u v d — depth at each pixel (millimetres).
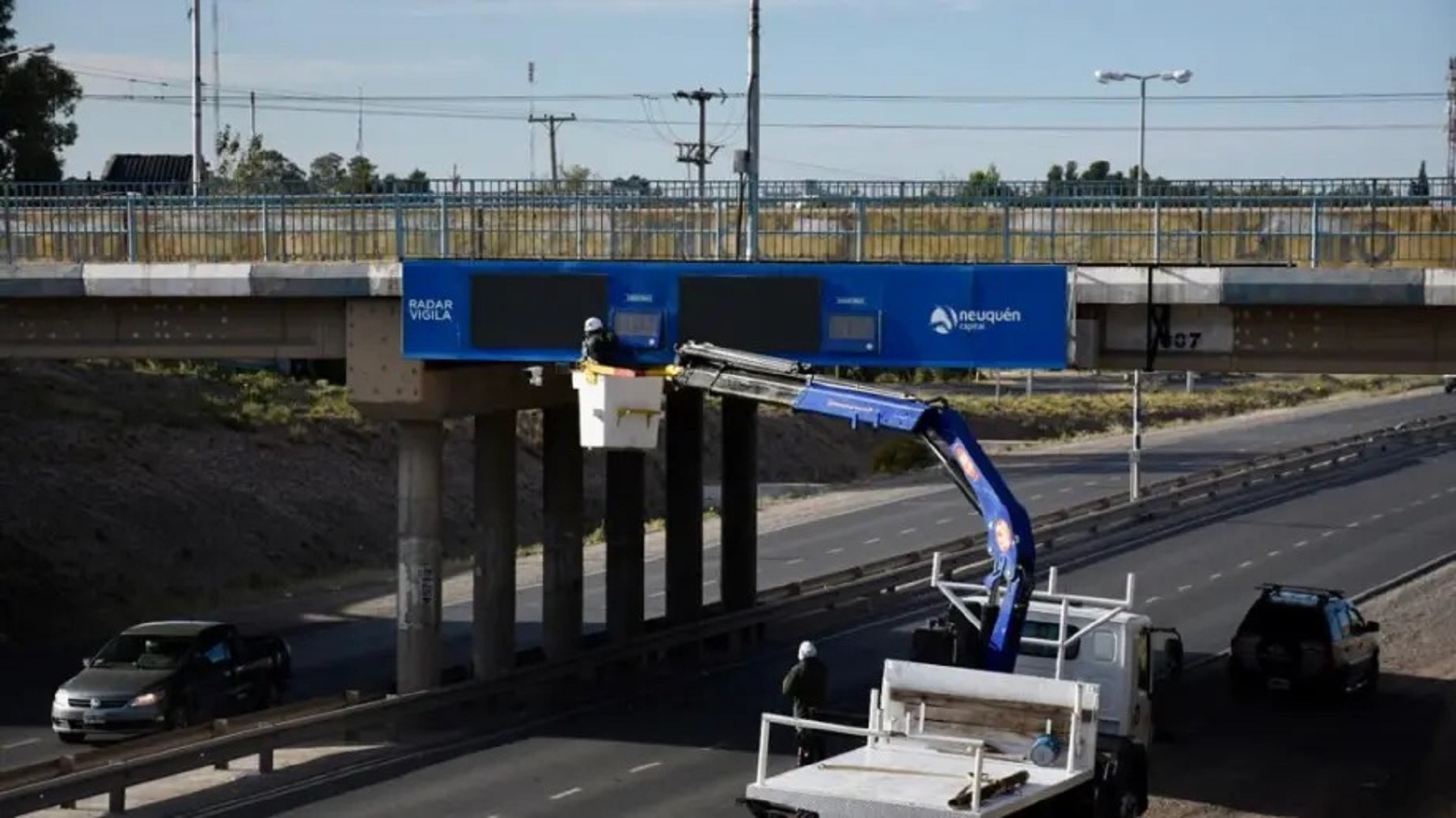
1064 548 56969
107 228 34531
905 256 30672
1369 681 37938
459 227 32656
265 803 26953
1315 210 29109
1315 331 29562
